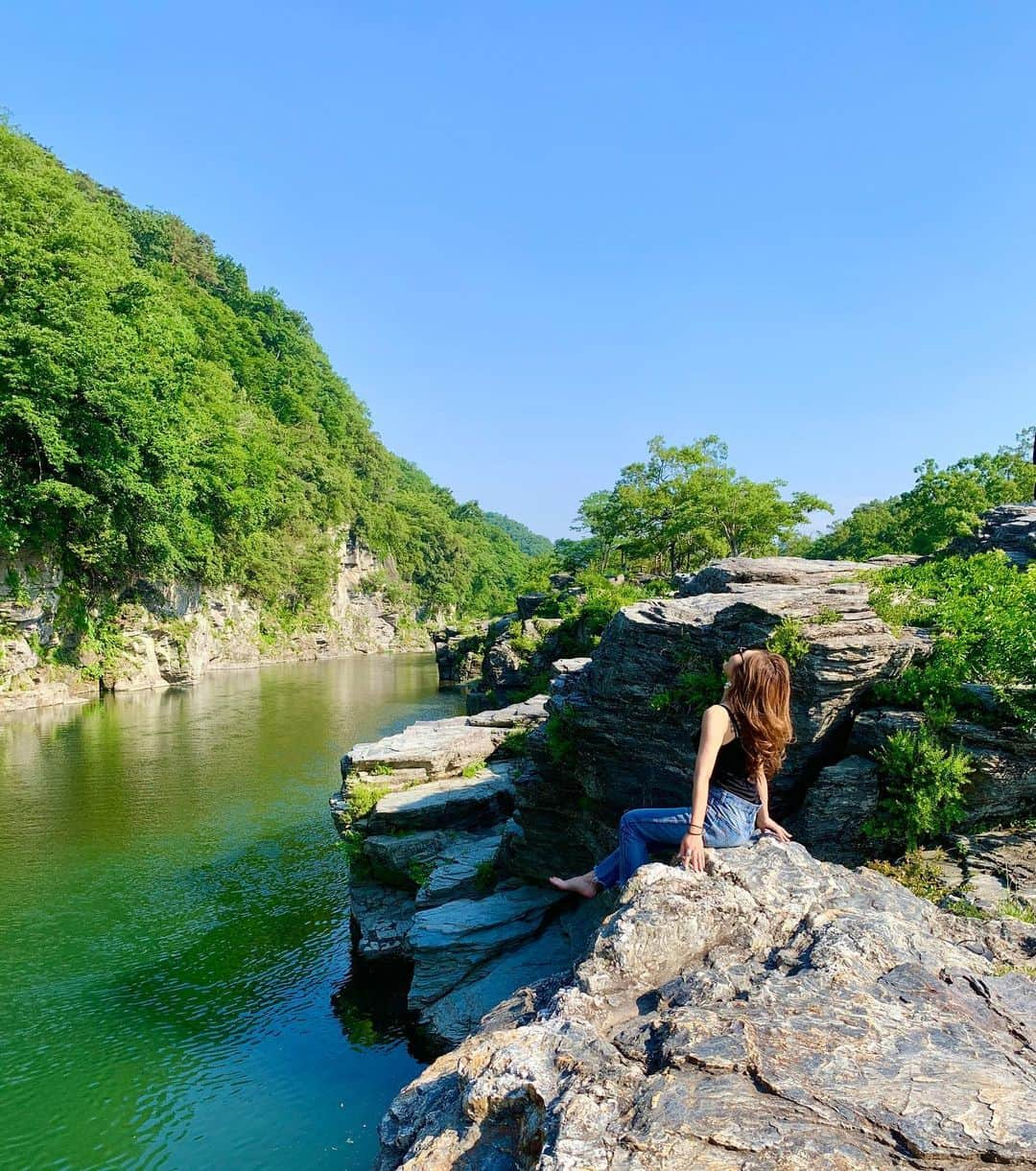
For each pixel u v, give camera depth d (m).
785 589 15.59
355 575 130.75
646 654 14.72
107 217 74.69
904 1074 4.18
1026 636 11.68
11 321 46.53
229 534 78.69
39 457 49.50
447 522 173.88
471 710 50.62
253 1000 17.06
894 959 5.30
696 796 6.04
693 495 62.62
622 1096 4.27
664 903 5.64
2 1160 12.27
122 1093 13.91
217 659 86.75
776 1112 3.97
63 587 56.50
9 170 53.81
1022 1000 5.09
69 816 29.27
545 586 79.06
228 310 129.12
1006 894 9.84
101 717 50.31
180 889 22.88
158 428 53.91
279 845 26.39
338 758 38.97
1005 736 11.33
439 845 20.59
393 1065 14.76
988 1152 3.69
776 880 5.95
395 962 18.42
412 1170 4.54
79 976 18.00
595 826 16.36
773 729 6.18
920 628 13.77
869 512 90.94
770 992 4.86
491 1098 4.62
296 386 146.62
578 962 6.00
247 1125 13.06
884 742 12.01
